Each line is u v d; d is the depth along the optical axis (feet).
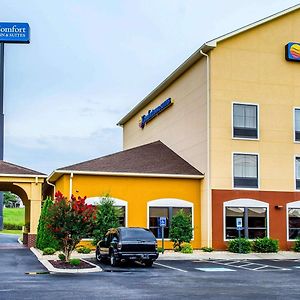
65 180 104.37
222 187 105.81
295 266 79.00
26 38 209.97
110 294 48.26
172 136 128.77
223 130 106.93
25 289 51.26
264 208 108.06
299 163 111.65
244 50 109.70
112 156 118.93
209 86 107.04
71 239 75.46
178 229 100.07
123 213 105.91
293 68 112.78
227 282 58.75
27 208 130.62
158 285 55.26
